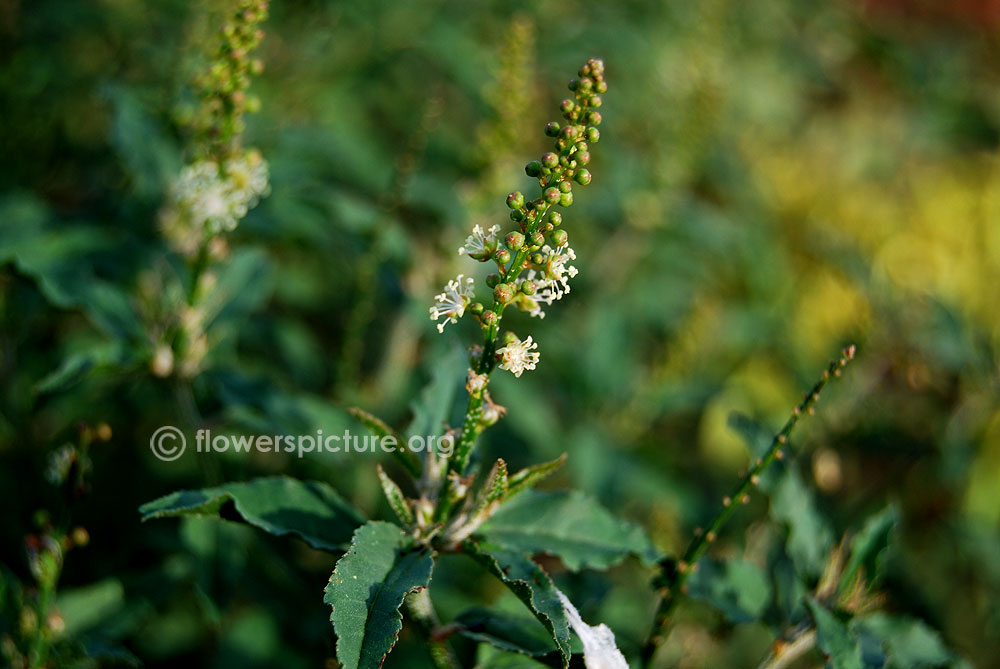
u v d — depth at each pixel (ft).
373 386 1.16
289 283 1.29
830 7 2.23
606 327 1.25
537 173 0.76
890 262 1.92
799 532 0.88
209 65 0.95
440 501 0.78
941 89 2.12
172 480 1.09
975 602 1.34
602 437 1.20
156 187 1.06
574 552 0.81
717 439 1.49
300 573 0.99
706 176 1.62
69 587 1.04
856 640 0.82
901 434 1.37
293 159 1.13
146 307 1.00
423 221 1.25
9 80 1.38
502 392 1.13
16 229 1.05
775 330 1.51
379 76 1.47
